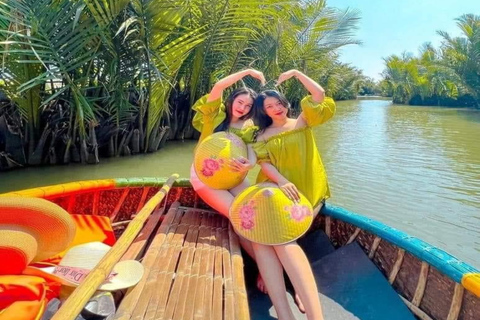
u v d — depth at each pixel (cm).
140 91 809
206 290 188
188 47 823
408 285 234
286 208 223
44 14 619
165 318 166
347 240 283
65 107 808
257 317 230
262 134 261
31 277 155
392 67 4575
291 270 211
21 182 689
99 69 780
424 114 2603
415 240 232
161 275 197
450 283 205
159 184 325
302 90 1645
